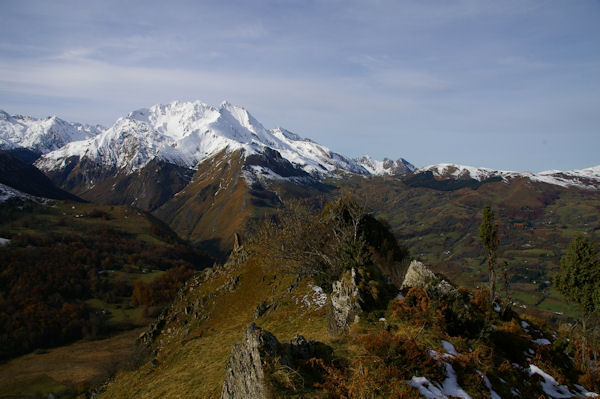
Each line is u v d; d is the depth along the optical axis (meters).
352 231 48.41
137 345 72.00
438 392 15.07
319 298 41.78
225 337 42.34
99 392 41.88
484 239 30.48
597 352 24.77
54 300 148.88
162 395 28.77
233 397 17.23
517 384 18.17
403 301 22.17
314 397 14.73
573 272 28.17
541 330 27.25
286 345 17.50
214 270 81.06
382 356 16.44
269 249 60.62
